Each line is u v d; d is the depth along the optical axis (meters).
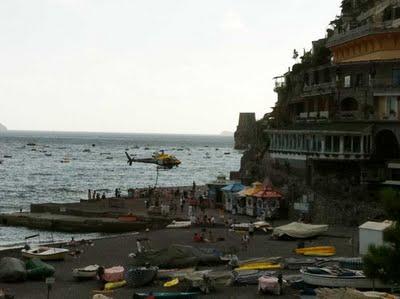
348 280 40.38
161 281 45.44
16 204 117.56
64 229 82.25
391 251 27.84
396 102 80.56
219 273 44.84
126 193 140.00
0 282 46.38
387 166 75.88
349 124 81.62
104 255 57.06
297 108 110.44
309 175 82.19
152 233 70.38
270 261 50.47
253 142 149.75
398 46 84.06
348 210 70.81
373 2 99.12
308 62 117.00
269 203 79.62
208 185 96.62
